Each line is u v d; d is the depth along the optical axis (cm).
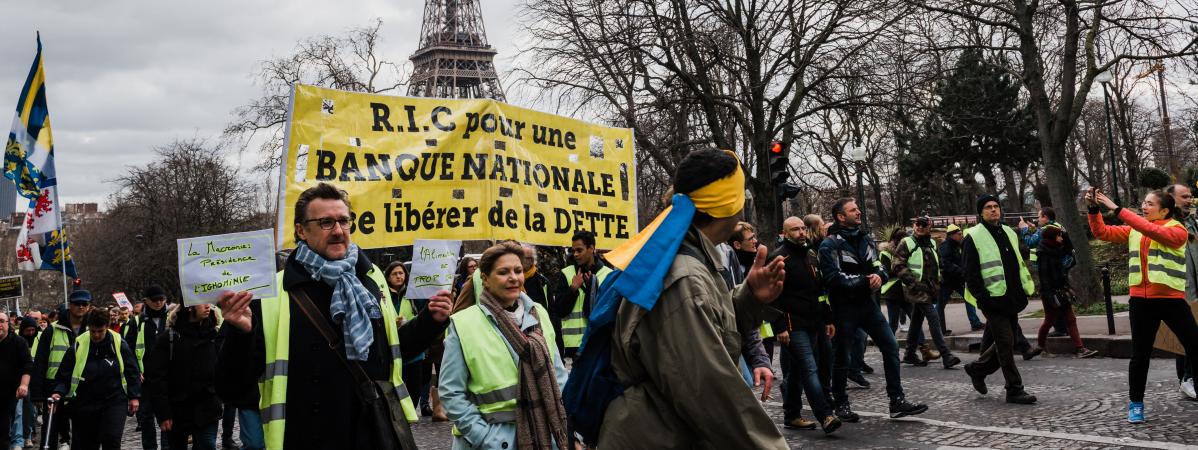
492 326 497
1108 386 1010
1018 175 6512
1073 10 2016
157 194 5909
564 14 2428
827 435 848
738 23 2405
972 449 748
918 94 2472
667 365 289
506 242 509
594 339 316
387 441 385
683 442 299
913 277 1305
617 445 302
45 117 1977
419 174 822
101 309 966
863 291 890
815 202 4766
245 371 388
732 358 303
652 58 2397
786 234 855
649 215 3095
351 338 384
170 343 827
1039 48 2134
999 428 816
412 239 817
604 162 966
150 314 1227
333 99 792
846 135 4044
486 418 489
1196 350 788
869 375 1288
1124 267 2781
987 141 4294
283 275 398
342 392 384
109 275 5938
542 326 516
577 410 316
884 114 2514
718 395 285
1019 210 5162
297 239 407
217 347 834
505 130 868
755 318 331
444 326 424
